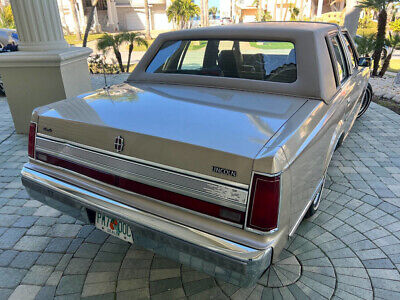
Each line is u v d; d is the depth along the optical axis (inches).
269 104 95.2
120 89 115.3
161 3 2030.0
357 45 469.1
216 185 69.7
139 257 108.1
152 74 125.8
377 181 153.8
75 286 97.0
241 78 111.0
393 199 139.2
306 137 81.0
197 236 71.5
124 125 81.5
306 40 106.7
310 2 1911.9
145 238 79.0
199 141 72.2
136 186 79.6
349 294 92.7
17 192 148.9
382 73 470.9
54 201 93.3
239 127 79.0
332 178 156.4
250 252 67.2
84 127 85.4
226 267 69.2
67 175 91.4
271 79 107.3
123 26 2063.2
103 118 86.7
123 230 85.0
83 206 86.6
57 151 92.3
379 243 113.0
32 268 104.1
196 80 115.8
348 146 194.4
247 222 68.3
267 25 121.3
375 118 247.8
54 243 115.2
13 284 98.1
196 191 72.0
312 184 93.4
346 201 137.6
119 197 82.2
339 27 145.9
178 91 110.0
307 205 90.9
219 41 118.2
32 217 130.0
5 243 115.1
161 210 76.9
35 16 197.0
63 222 127.0
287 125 80.2
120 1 1985.7
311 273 100.2
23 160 181.9
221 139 73.0
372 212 130.3
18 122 217.6
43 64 197.8
